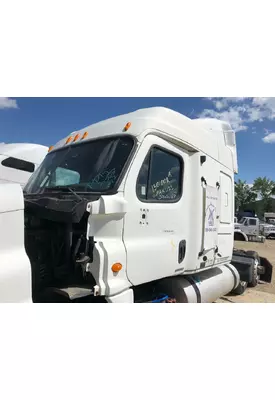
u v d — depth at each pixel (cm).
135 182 312
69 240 292
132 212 304
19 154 713
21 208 239
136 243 305
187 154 399
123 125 346
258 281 774
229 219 541
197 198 400
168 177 361
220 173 496
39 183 385
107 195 293
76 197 299
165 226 346
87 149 358
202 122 528
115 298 275
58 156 390
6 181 688
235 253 745
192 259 391
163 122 356
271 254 1439
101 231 281
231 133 571
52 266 308
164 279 403
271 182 5828
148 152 331
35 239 307
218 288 479
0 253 223
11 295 221
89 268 275
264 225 2759
